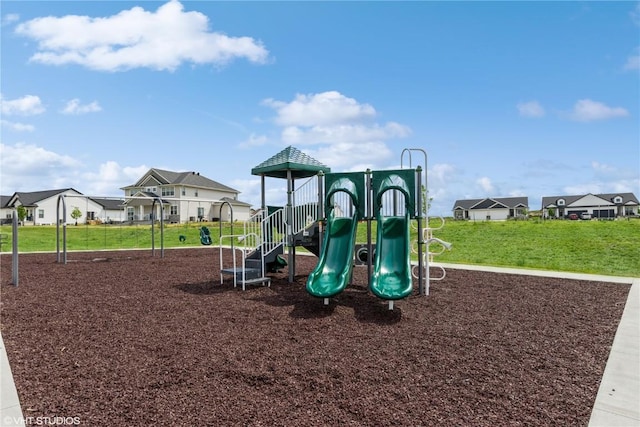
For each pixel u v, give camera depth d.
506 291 7.41
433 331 4.95
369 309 6.00
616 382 3.45
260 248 8.93
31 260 13.30
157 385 3.37
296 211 8.77
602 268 11.55
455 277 9.05
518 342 4.54
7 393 3.19
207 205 44.00
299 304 6.35
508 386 3.37
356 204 7.34
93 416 2.84
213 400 3.09
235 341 4.54
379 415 2.85
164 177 42.16
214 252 16.33
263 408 2.96
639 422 2.77
